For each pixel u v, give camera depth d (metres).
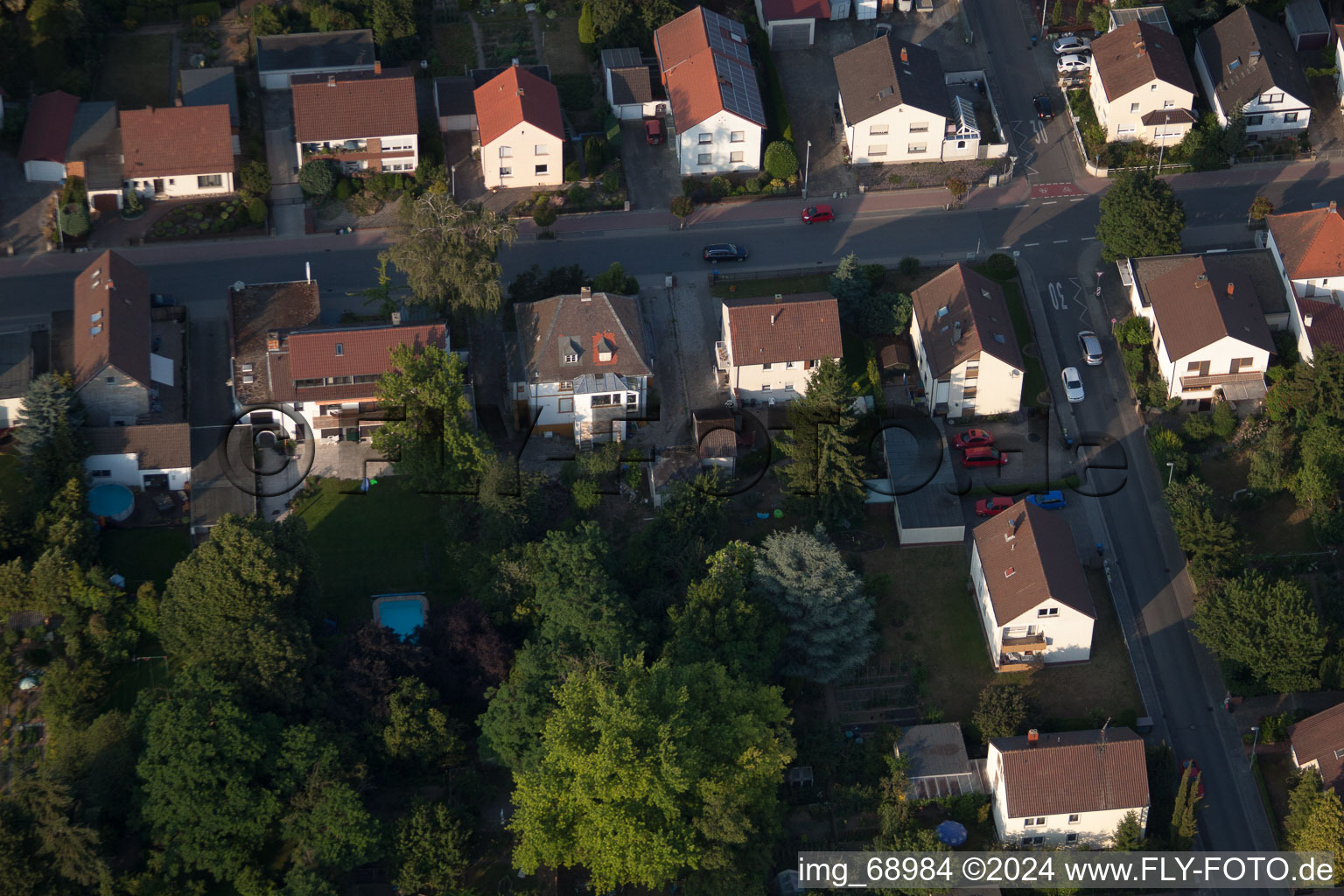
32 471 145.25
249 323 157.75
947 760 135.88
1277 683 138.12
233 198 172.12
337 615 143.88
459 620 136.12
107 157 171.12
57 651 139.25
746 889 125.25
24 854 120.62
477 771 135.38
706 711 128.00
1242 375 157.00
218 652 129.38
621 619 135.88
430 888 129.25
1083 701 141.38
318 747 127.12
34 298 163.25
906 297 162.00
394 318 154.25
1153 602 147.62
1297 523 150.00
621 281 162.88
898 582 147.75
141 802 125.88
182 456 148.62
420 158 175.00
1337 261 161.12
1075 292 167.50
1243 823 136.12
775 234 172.25
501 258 169.12
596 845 122.94
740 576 139.25
